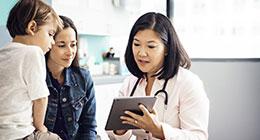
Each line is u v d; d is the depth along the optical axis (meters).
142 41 1.31
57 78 1.54
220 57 3.26
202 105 1.32
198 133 1.26
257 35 3.12
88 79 1.64
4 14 2.25
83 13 3.31
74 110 1.55
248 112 3.11
